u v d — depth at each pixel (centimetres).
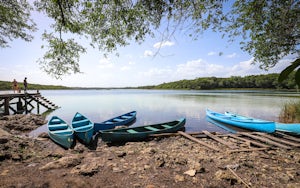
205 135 1034
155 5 432
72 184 430
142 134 1000
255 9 593
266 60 875
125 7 455
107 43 546
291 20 573
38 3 474
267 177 497
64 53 536
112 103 3300
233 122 1367
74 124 1170
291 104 1625
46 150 801
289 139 947
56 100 4053
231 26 725
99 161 598
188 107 2598
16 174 479
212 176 500
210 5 508
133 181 468
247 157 658
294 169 552
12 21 974
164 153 710
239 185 457
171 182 467
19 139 838
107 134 924
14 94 2069
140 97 4984
